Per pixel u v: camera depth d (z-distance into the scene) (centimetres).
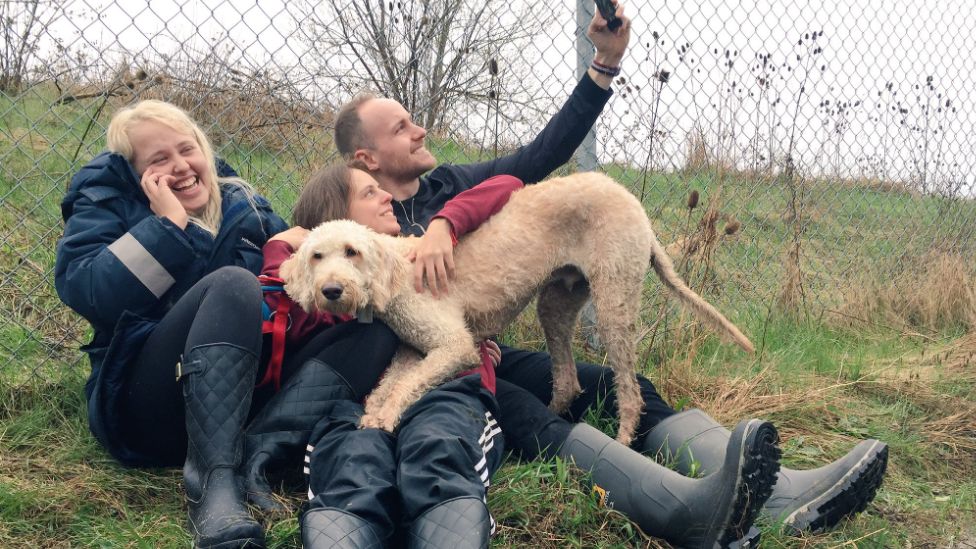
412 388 197
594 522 191
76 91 290
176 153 207
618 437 225
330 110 301
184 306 188
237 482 181
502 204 234
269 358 205
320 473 180
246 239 218
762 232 399
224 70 281
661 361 300
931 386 315
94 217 199
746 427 171
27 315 270
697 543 179
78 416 228
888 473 246
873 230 452
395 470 177
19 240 295
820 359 333
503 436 215
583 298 249
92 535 180
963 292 419
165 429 195
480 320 229
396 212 252
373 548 158
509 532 187
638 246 230
